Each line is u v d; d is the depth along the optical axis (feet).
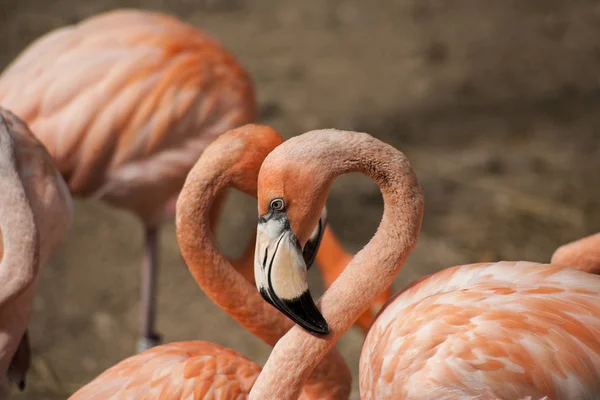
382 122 33.32
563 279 11.45
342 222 27.02
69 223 14.66
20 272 12.51
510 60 38.17
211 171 12.37
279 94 35.50
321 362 13.03
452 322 11.00
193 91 19.15
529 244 25.81
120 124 18.61
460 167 30.04
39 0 43.55
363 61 38.60
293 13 43.75
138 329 23.13
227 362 12.71
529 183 28.89
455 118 33.55
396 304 12.21
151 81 18.83
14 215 12.59
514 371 10.51
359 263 12.05
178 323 23.30
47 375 21.15
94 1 43.83
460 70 37.52
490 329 10.76
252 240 17.17
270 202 11.26
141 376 12.25
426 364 10.96
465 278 12.03
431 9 44.27
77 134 18.44
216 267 12.76
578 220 26.76
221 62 19.95
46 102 18.45
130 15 20.15
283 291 11.18
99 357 22.04
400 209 11.71
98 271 25.48
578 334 10.61
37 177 13.88
